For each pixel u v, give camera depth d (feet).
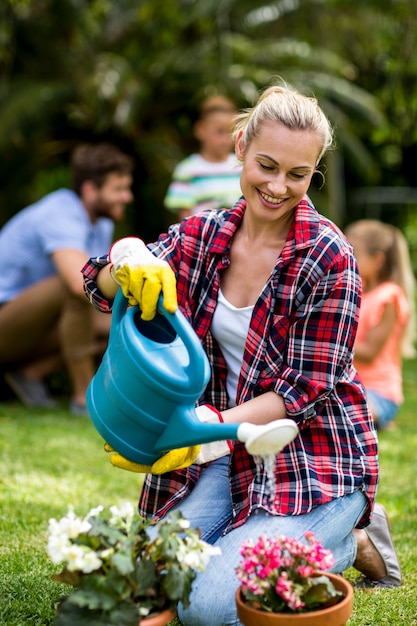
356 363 18.92
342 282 8.40
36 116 34.94
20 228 19.69
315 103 8.41
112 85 34.14
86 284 8.87
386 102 25.21
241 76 36.37
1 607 8.65
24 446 16.08
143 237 40.01
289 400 8.23
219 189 19.86
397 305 18.63
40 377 20.58
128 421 7.54
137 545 7.18
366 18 31.04
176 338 7.82
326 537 8.37
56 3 35.09
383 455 16.85
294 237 8.48
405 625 8.82
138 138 37.83
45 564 10.00
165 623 7.04
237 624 8.03
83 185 19.34
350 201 50.16
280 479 8.46
